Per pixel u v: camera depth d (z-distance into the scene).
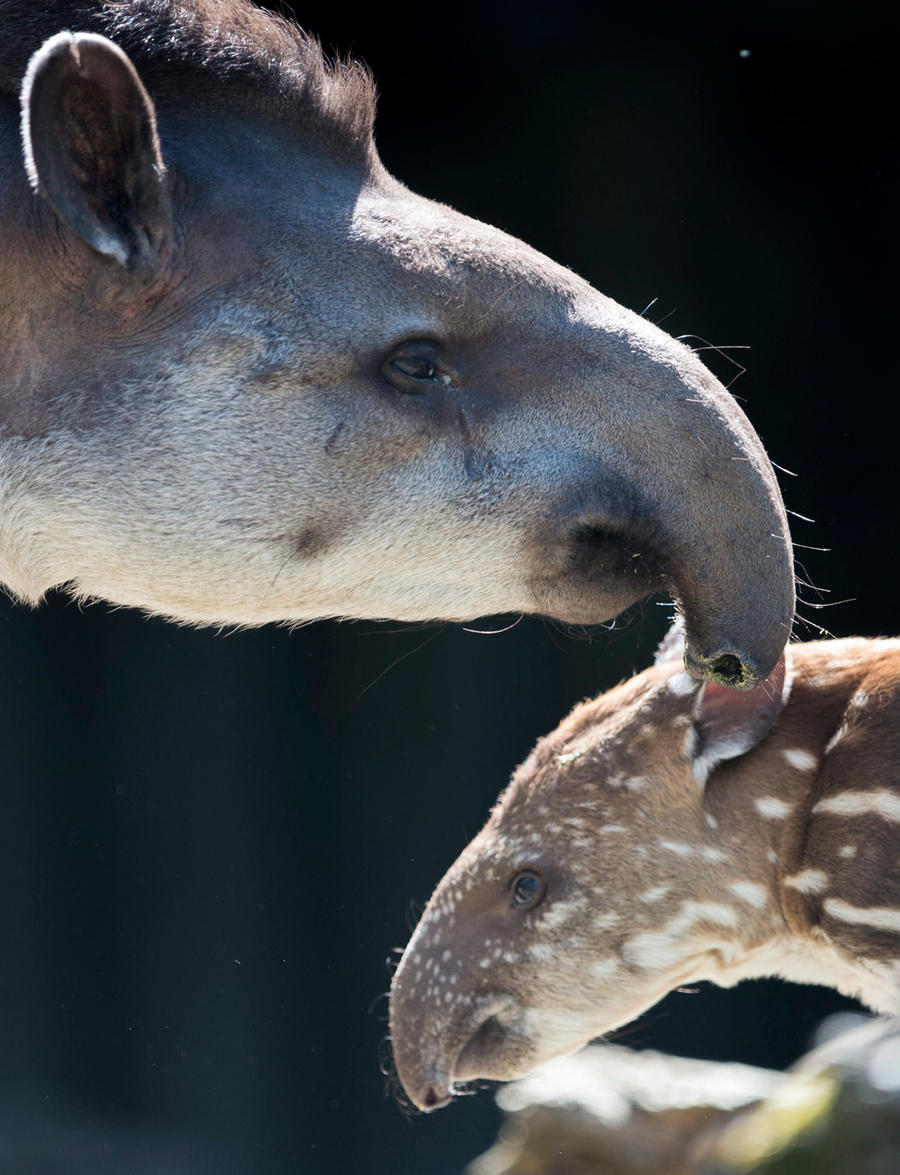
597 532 6.57
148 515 6.56
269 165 6.67
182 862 20.77
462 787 20.16
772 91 19.58
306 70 6.82
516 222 20.64
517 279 6.70
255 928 20.33
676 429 6.48
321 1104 18.56
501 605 6.87
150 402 6.47
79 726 21.09
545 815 7.93
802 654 7.95
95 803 21.03
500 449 6.59
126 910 20.61
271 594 6.78
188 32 6.62
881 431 19.53
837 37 18.94
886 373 19.52
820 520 19.77
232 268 6.49
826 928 7.25
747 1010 16.44
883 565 19.34
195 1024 19.92
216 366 6.47
